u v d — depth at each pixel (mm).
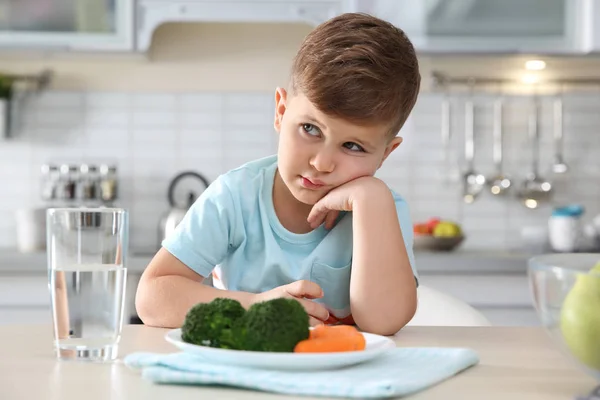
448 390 771
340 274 1429
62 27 3244
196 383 783
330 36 1207
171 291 1242
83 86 3604
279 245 1453
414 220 3664
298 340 848
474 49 3328
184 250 1386
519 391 769
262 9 3266
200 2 3252
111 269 908
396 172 3666
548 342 1074
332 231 1448
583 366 730
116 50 3256
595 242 3438
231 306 871
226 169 3639
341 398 735
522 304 3143
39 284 3068
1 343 1022
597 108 3686
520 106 3676
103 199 3488
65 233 902
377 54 1187
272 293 1185
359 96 1161
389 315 1194
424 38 3324
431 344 1061
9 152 3582
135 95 3615
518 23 3332
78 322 905
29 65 3582
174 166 3629
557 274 725
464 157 3668
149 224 3615
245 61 3639
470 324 1588
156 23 3254
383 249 1245
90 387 772
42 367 870
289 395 747
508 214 3674
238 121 3639
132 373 843
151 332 1154
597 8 3299
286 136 1262
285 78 3645
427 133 3666
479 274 3143
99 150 3609
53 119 3596
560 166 3668
